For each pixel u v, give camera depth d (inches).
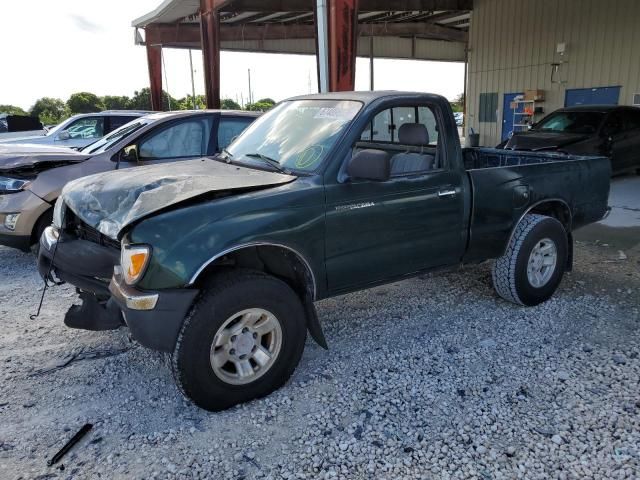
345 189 139.9
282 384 136.3
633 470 106.3
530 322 175.9
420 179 154.9
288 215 130.1
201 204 122.8
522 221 183.9
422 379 141.3
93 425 123.0
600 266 234.8
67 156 243.0
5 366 149.6
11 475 106.6
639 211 343.9
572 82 601.3
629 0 537.6
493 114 701.3
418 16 815.7
